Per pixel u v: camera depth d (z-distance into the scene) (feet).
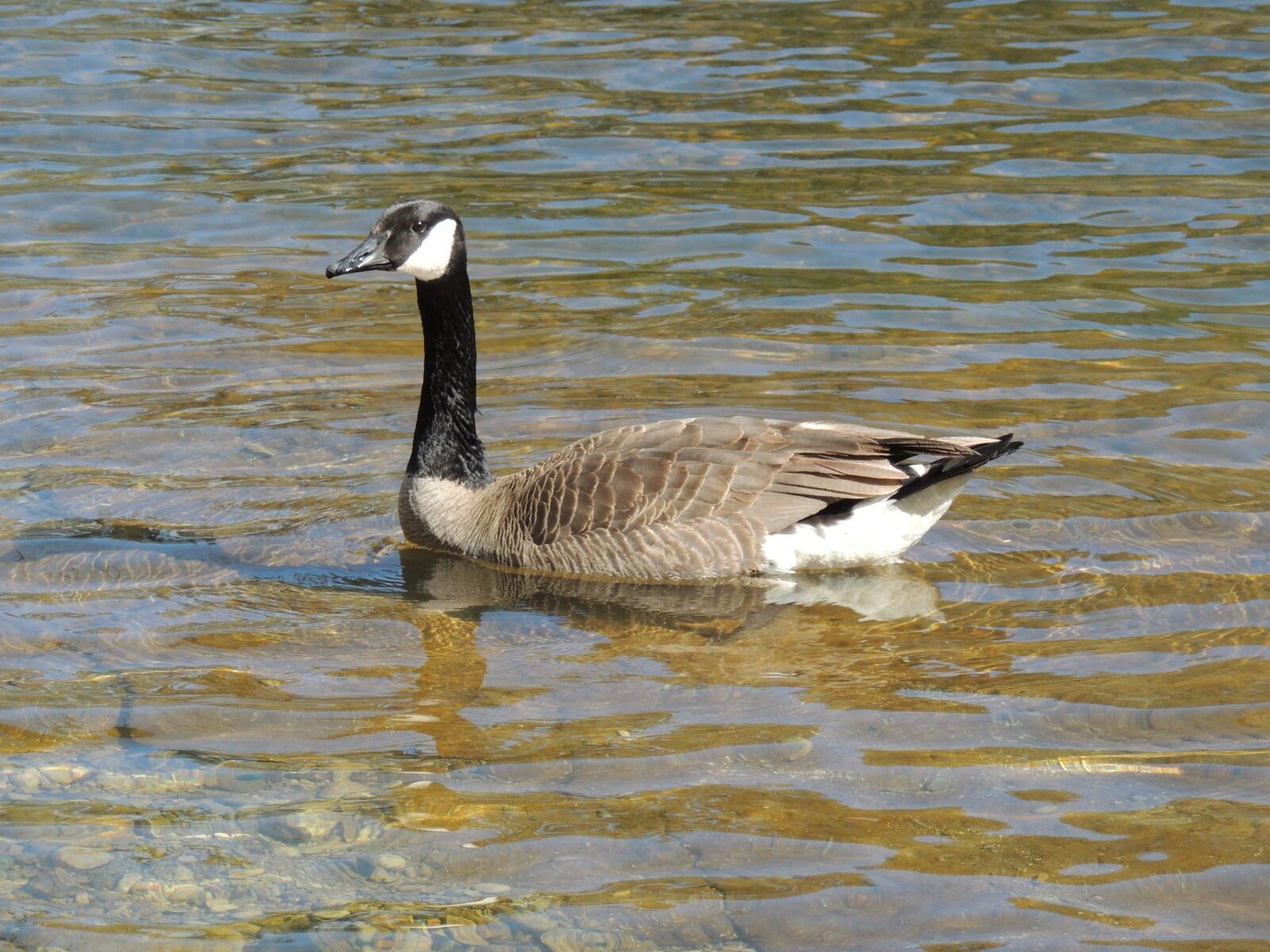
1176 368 52.37
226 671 34.83
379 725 32.40
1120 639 35.68
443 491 43.14
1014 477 44.80
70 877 27.09
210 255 64.39
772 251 64.03
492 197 70.03
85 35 92.43
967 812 28.73
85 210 68.69
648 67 86.33
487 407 50.57
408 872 27.17
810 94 81.41
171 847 27.94
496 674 34.88
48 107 80.69
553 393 51.55
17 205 69.05
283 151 75.51
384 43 91.35
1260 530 41.09
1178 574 38.93
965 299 58.95
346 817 28.86
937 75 83.87
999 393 50.80
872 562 40.16
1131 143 74.23
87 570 39.83
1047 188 69.56
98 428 48.65
